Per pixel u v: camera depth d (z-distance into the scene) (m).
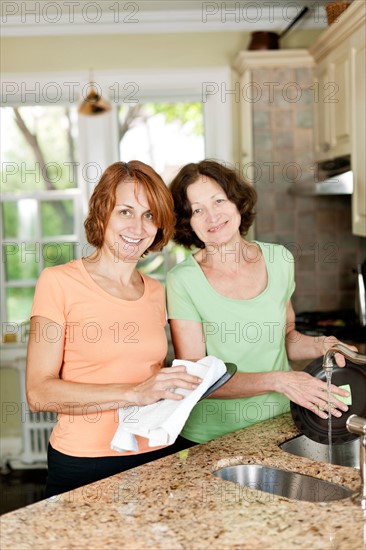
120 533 1.18
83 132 3.92
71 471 1.63
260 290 1.91
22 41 3.75
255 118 3.61
